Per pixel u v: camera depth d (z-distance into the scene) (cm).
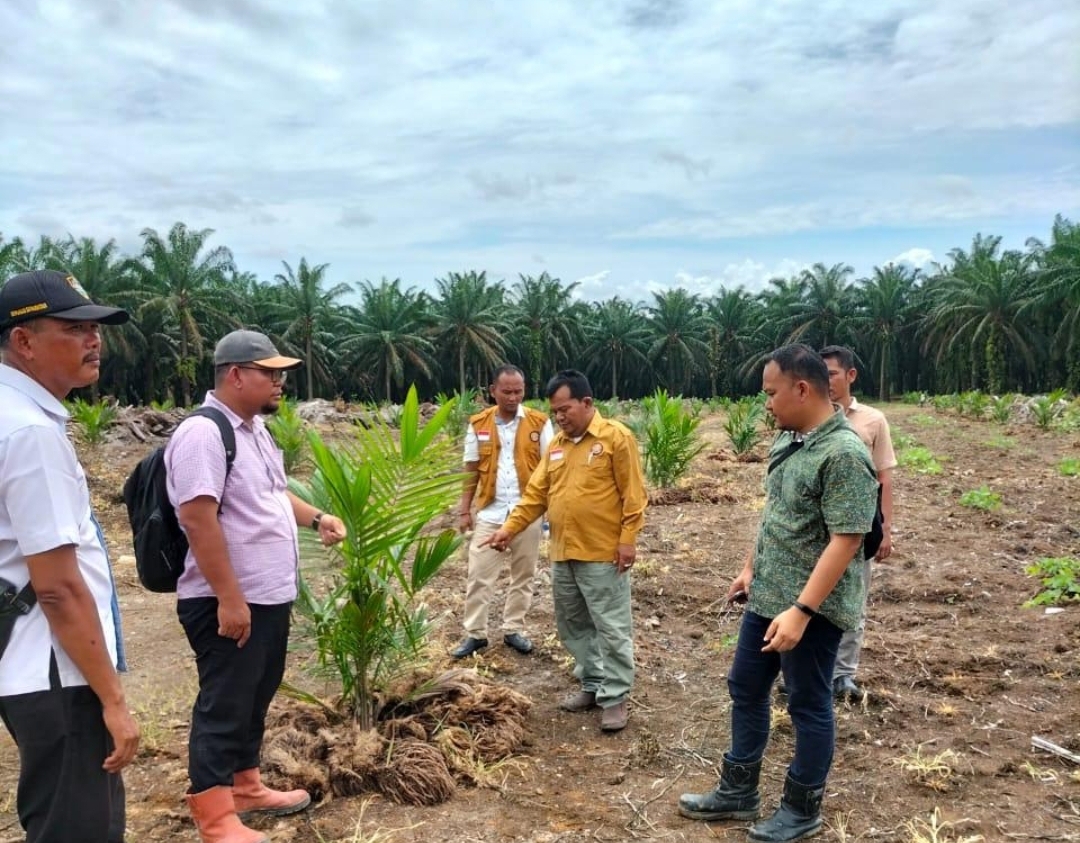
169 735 401
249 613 286
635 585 637
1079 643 502
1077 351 4897
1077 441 1612
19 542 203
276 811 322
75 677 213
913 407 3634
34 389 213
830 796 339
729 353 6894
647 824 322
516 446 495
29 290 212
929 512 905
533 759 376
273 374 299
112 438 1533
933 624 551
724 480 1105
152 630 570
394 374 5831
